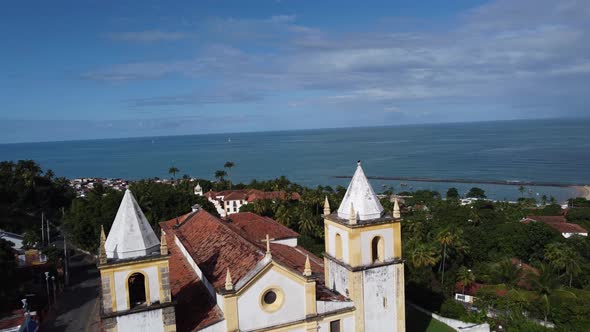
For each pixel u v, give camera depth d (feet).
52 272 210.38
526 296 182.70
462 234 259.80
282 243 195.72
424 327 166.81
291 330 95.09
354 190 108.99
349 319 103.50
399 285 109.40
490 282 223.92
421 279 204.74
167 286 86.58
